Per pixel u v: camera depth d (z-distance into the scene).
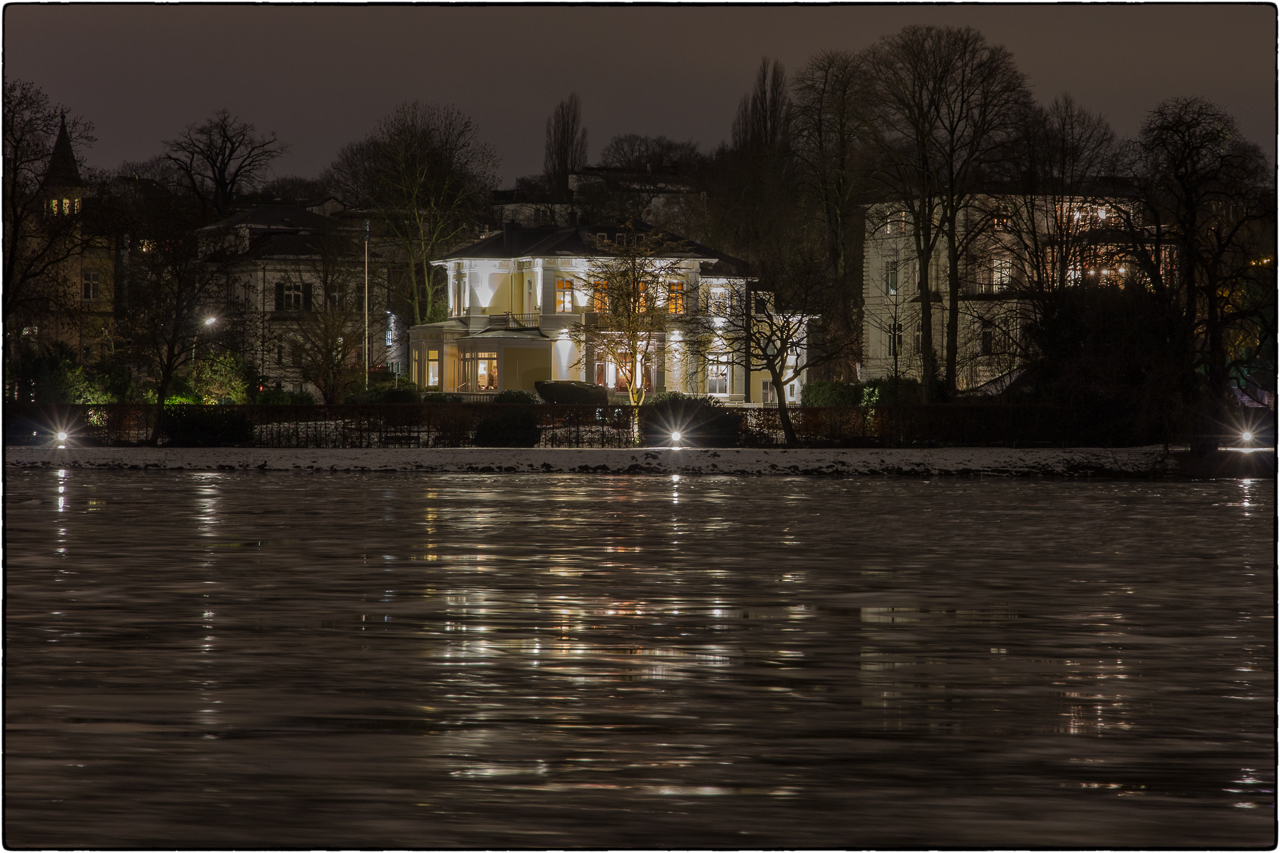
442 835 17.48
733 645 29.14
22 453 87.19
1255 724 22.70
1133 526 53.50
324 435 92.88
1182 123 78.56
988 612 33.41
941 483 75.56
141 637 29.67
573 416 94.00
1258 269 81.25
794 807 18.59
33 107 95.06
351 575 39.28
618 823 17.94
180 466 82.44
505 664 27.12
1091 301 89.06
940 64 102.75
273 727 22.23
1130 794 19.16
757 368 96.44
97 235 98.38
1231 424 82.12
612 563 42.16
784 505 61.94
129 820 17.94
